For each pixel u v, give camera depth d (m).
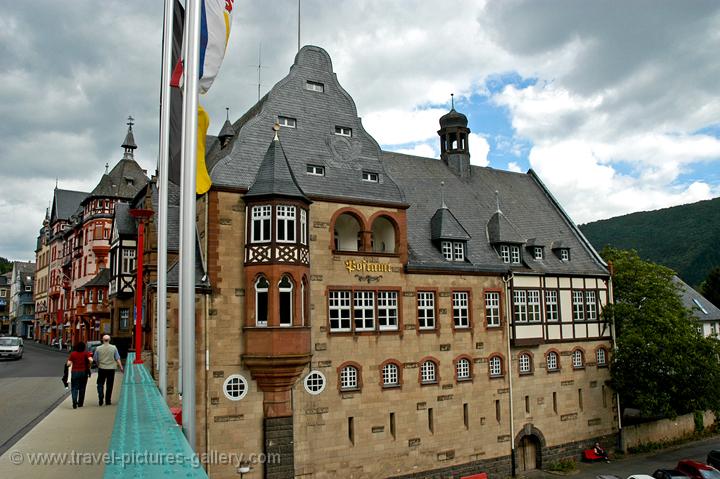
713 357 38.22
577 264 39.91
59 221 81.44
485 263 34.50
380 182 30.55
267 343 24.75
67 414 17.23
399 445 28.55
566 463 34.34
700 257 117.44
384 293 29.52
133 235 41.50
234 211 26.06
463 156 41.72
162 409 8.59
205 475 4.59
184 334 10.25
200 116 15.15
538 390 34.56
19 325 109.56
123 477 4.50
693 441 42.72
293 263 25.52
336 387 27.09
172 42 15.71
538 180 47.00
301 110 29.36
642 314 38.41
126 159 66.06
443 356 30.88
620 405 40.31
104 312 53.12
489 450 31.73
